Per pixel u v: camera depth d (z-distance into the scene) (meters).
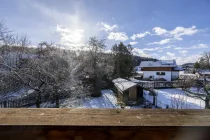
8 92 7.73
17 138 0.59
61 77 9.47
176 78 25.70
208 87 12.58
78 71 13.62
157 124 0.60
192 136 0.61
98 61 19.11
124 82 17.97
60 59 11.02
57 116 0.65
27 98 9.16
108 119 0.64
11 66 7.61
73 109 0.75
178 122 0.62
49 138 0.59
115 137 0.59
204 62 23.06
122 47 25.56
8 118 0.63
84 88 13.14
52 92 8.58
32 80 7.80
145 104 13.58
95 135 0.59
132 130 0.59
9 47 8.87
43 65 8.52
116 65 25.09
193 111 0.76
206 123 0.62
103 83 19.52
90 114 0.69
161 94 17.22
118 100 14.66
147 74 28.69
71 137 0.59
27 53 9.49
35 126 0.58
